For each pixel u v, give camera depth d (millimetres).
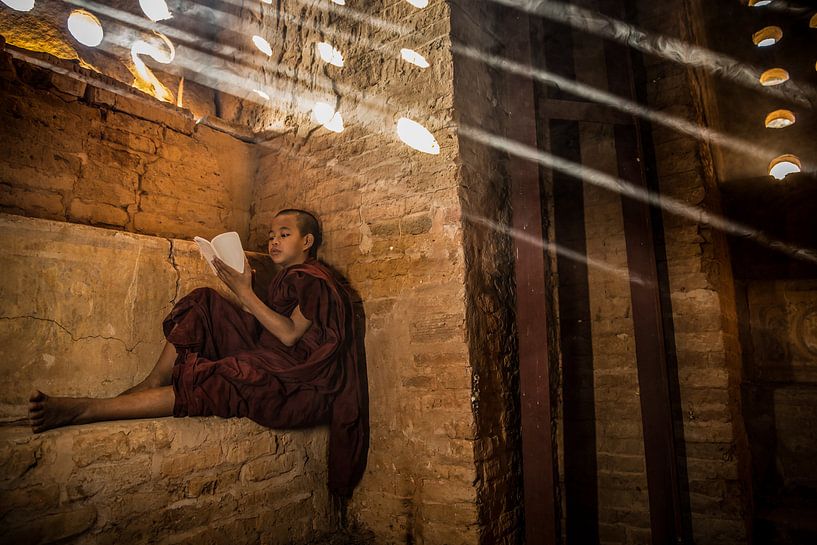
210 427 2471
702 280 3148
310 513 2885
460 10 3197
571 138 3742
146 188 3303
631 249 3189
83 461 2043
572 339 3523
